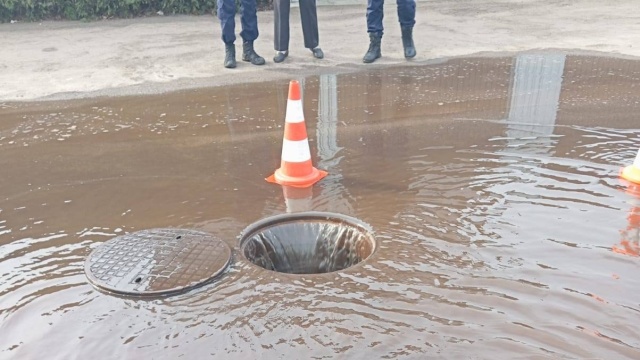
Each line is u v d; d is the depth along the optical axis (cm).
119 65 747
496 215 353
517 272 295
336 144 481
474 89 623
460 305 271
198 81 676
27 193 403
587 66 693
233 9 708
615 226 338
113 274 299
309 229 358
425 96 605
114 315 270
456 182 400
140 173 434
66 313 272
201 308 273
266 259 346
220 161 454
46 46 852
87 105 596
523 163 428
